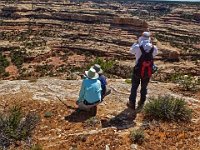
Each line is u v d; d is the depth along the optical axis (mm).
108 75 23578
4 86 11844
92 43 139500
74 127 8438
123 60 116188
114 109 9516
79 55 121438
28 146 7512
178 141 7699
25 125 8102
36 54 109000
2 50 123812
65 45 128750
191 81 12445
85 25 185125
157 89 11930
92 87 9055
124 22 162250
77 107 9688
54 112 9305
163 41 174000
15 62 102625
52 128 8414
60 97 10492
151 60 8555
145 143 7555
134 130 8008
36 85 11891
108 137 7824
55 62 106875
